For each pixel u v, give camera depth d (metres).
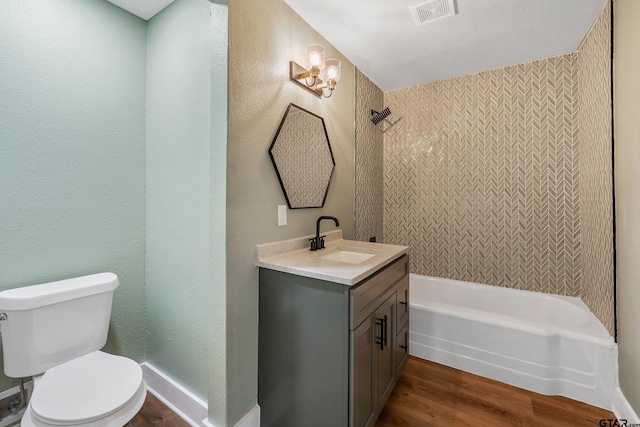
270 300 1.43
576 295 2.18
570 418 1.53
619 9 1.48
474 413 1.57
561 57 2.18
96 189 1.54
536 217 2.31
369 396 1.35
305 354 1.33
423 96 2.76
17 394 1.34
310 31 1.80
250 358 1.42
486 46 2.07
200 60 1.40
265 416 1.47
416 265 2.86
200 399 1.45
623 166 1.46
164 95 1.61
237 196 1.32
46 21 1.35
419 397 1.70
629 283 1.41
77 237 1.48
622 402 1.46
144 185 1.74
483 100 2.48
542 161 2.26
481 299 2.49
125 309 1.68
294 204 1.70
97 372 1.22
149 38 1.71
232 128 1.28
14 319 1.19
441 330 2.07
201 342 1.44
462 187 2.60
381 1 1.59
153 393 1.69
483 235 2.53
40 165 1.35
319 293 1.28
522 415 1.55
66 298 1.30
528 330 1.77
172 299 1.59
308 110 1.81
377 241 2.87
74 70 1.45
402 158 2.89
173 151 1.56
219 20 1.26
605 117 1.68
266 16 1.46
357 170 2.48
